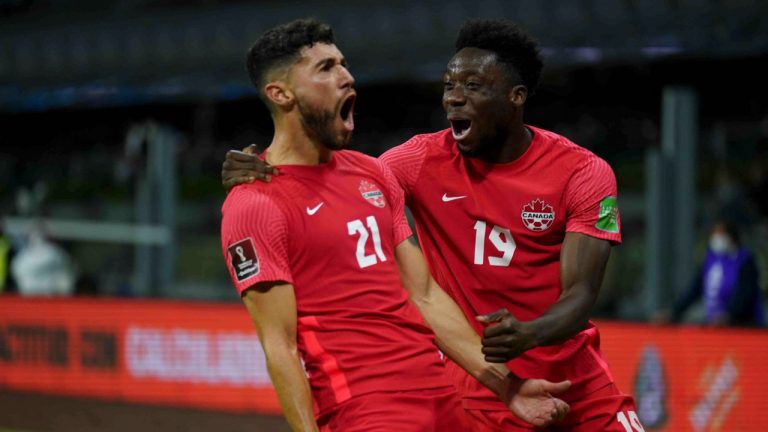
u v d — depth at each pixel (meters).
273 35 13.24
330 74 13.12
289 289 12.82
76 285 45.06
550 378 15.41
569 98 45.47
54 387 39.69
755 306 30.42
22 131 57.72
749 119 42.25
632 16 42.94
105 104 53.44
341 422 12.93
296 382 12.60
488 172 15.05
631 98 44.09
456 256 15.45
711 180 38.72
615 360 29.00
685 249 30.95
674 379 28.17
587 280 14.48
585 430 15.57
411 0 49.59
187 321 36.38
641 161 41.75
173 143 39.12
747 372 27.22
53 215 49.22
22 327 40.66
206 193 47.59
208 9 55.53
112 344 38.22
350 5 51.25
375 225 13.36
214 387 35.78
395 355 12.99
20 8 61.03
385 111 50.22
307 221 12.95
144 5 57.75
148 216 38.94
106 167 50.16
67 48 58.44
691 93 30.98
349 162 13.80
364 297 13.04
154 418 34.06
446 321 14.44
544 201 14.90
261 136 52.19
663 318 30.42
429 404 13.02
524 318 15.41
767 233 35.28
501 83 14.45
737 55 38.16
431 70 44.59
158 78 53.19
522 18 45.88
